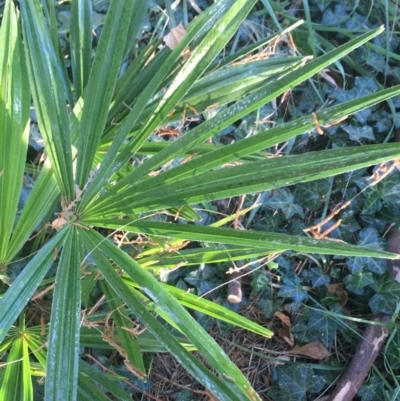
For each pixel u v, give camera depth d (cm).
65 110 65
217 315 82
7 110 65
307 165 58
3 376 70
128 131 66
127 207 67
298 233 125
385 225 128
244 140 61
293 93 136
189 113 83
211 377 56
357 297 127
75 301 61
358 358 119
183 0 128
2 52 63
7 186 69
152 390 117
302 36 133
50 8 83
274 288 125
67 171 67
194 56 64
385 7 134
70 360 57
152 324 60
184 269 119
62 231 67
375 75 139
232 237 62
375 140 134
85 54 87
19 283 59
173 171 64
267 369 123
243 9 62
